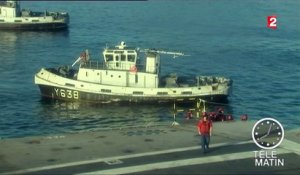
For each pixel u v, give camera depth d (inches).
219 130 1628.9
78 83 3481.8
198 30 6692.9
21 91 3698.3
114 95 3442.4
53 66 4616.1
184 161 1310.3
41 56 5103.3
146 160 1315.2
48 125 2935.5
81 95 3481.8
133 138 1523.1
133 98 3430.1
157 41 6033.5
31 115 3127.5
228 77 4207.7
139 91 3415.4
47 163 1294.3
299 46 5723.4
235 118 3065.9
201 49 5516.7
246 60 4936.0
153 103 3422.7
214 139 1512.1
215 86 3412.9
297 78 4170.8
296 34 6491.1
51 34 6584.6
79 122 3036.4
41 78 3555.6
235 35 6382.9
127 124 3024.1
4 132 2748.5
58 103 3464.6
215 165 1282.0
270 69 4527.6
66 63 4751.5
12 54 5196.9
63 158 1332.4
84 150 1401.3
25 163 1296.8
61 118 3107.8
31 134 2728.8
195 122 1780.3
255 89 3804.1
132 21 7815.0
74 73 3754.9
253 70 4485.7
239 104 3400.6
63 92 3508.9
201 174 1217.4
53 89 3531.0
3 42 5944.9
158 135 1558.8
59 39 6205.7
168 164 1284.4
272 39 6146.7
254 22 7209.6
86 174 1213.1
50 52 5339.6
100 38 6309.1
